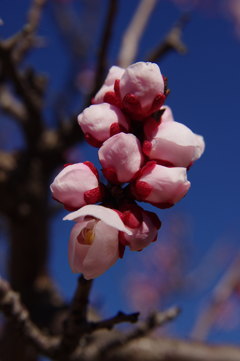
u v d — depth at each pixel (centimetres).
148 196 22
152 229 22
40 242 54
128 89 23
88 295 27
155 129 23
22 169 52
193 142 23
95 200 22
